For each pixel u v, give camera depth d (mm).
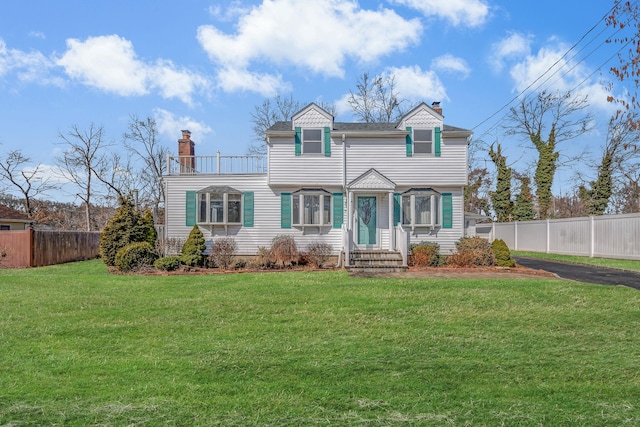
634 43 7742
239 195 20000
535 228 27906
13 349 6762
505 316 8930
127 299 10742
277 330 7949
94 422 4316
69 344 7059
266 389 5230
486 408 4691
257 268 17734
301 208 19734
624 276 15070
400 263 17484
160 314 9172
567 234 24547
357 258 17734
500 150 40656
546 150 36812
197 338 7430
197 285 12898
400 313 9219
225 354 6555
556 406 4746
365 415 4504
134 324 8352
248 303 10195
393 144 19719
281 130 19766
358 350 6762
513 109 41531
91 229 41156
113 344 7094
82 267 19375
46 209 41938
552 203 37188
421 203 19688
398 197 19594
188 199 20047
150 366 6012
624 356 6516
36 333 7688
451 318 8789
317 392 5133
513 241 30875
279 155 19672
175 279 14289
